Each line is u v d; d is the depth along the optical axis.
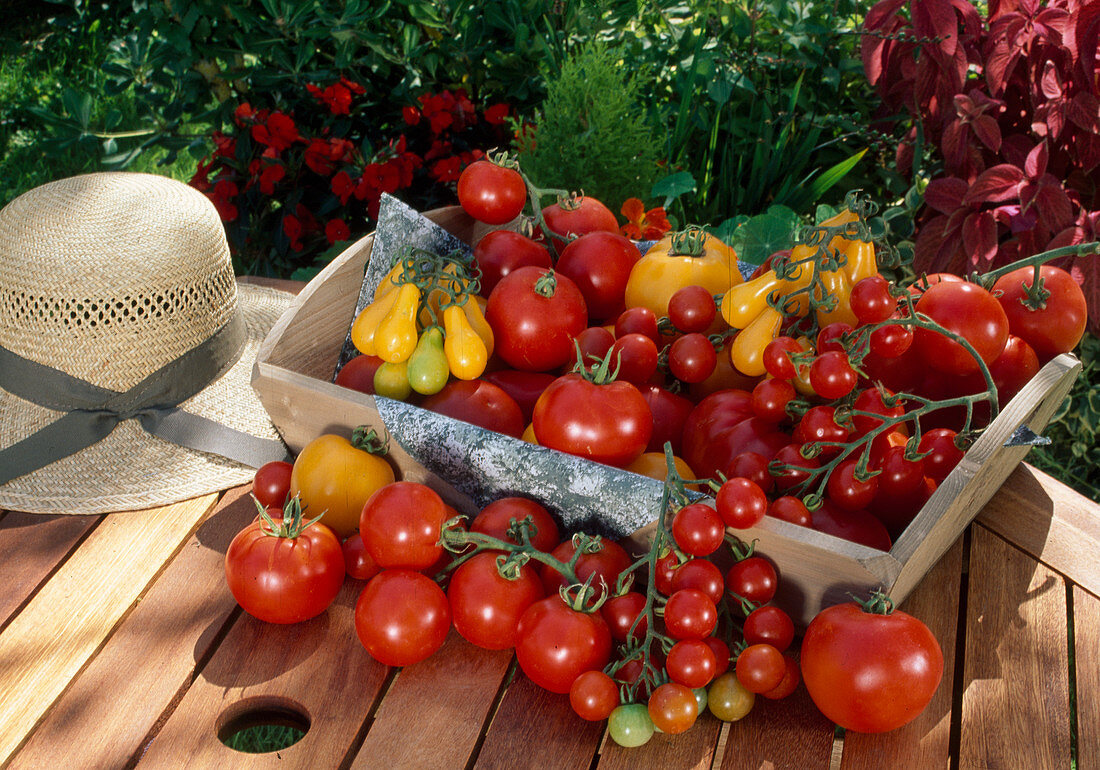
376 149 2.82
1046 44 1.92
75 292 1.26
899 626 0.86
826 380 0.96
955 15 1.94
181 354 1.34
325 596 1.00
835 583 0.93
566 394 1.04
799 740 0.90
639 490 0.97
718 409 1.14
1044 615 1.04
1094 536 1.14
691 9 2.71
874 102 2.65
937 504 0.93
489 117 2.67
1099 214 1.93
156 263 1.30
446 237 1.36
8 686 0.95
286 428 1.21
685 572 0.92
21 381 1.31
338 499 1.08
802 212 2.48
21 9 4.27
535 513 1.02
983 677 0.96
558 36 2.67
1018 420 0.99
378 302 1.20
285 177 2.72
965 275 2.04
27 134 3.62
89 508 1.19
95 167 3.46
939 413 1.17
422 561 0.98
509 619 0.95
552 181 2.06
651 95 2.65
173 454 1.29
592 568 0.97
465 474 1.07
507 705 0.93
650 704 0.85
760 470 1.02
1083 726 0.92
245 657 0.98
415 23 2.88
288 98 2.83
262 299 1.69
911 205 2.19
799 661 0.97
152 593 1.06
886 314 0.96
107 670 0.96
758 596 0.93
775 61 2.54
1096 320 1.93
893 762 0.87
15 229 1.31
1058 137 2.06
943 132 2.03
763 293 1.12
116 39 3.13
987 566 1.11
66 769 0.86
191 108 2.95
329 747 0.88
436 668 0.97
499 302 1.23
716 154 2.64
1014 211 1.97
